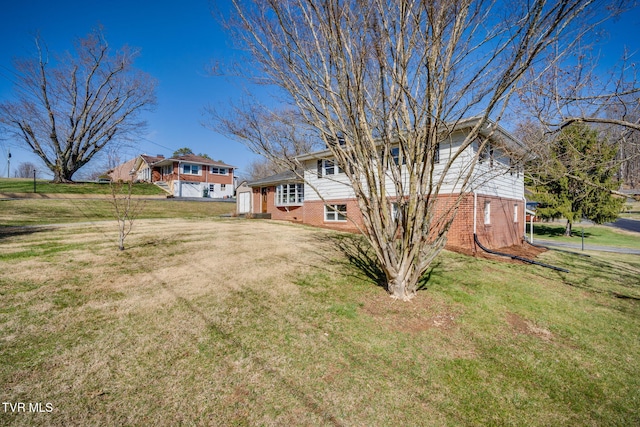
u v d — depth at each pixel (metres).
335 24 4.04
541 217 21.08
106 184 27.34
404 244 4.96
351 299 5.05
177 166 32.38
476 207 9.73
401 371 3.23
